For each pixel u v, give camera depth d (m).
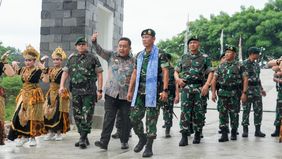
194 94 6.75
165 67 5.68
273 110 15.27
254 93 8.05
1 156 5.94
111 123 6.35
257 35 41.59
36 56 7.04
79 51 6.66
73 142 7.43
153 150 6.28
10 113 13.79
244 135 8.02
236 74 7.28
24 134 6.88
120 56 6.44
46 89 10.05
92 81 6.63
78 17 10.47
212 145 6.82
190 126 7.14
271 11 42.59
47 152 6.28
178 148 6.48
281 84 8.00
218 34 43.81
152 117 5.70
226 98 7.28
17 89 16.42
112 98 6.33
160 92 5.74
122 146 6.54
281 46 41.03
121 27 12.59
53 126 7.62
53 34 10.65
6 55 6.68
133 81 6.03
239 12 44.81
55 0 10.66
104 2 11.38
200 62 6.76
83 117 6.59
